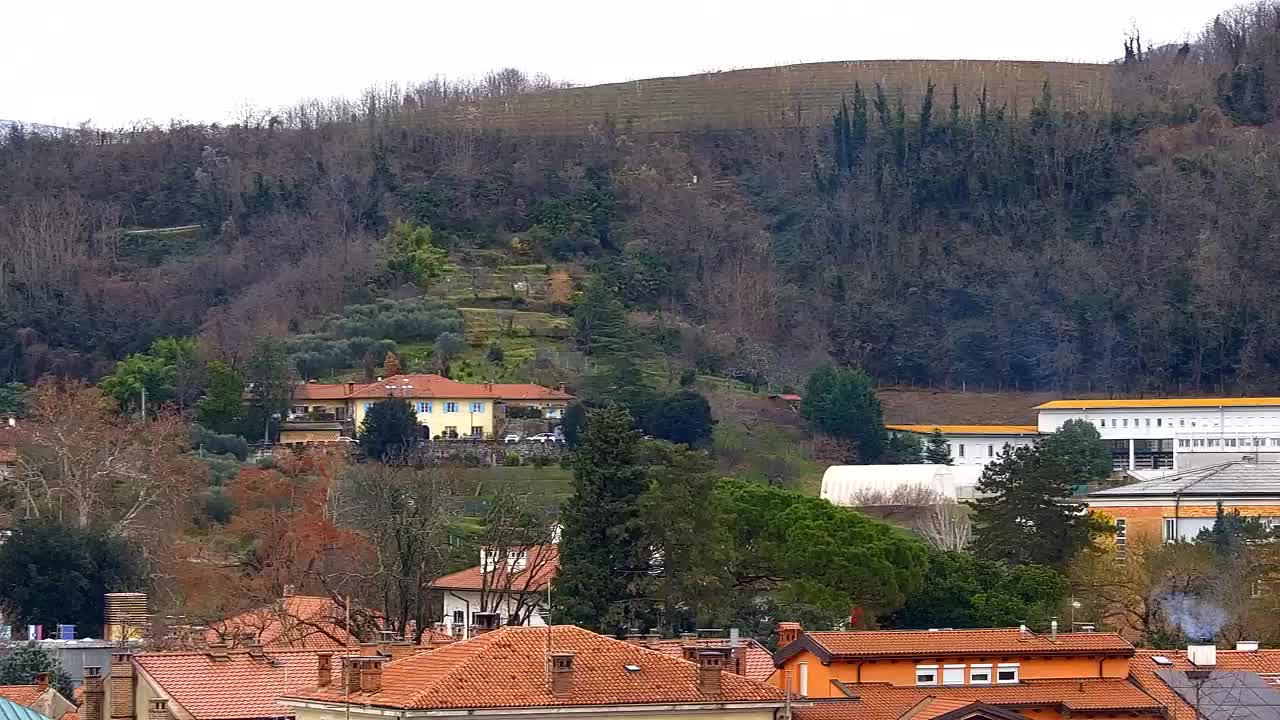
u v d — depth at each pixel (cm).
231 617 18012
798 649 12531
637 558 19375
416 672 10681
